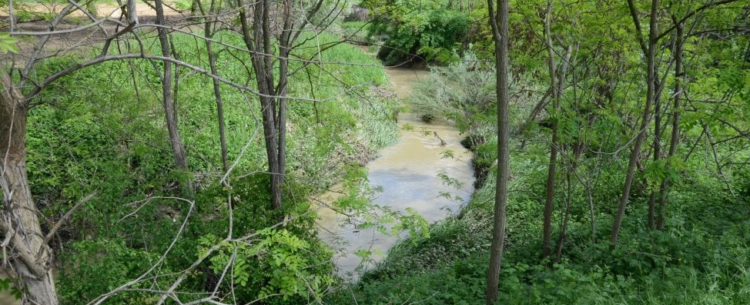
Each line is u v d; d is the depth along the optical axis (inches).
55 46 300.5
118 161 241.6
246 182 254.7
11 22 106.1
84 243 193.5
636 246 232.2
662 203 254.5
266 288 205.9
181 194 267.6
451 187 398.3
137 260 196.5
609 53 246.1
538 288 209.2
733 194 282.7
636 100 248.4
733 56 231.9
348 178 236.7
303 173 377.7
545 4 247.4
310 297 229.0
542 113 379.6
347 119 269.3
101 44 377.1
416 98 555.8
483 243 301.3
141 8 686.5
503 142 181.2
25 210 104.6
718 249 216.8
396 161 446.0
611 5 243.1
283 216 250.1
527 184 345.4
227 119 402.9
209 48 265.1
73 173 245.4
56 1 247.6
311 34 569.6
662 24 249.1
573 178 296.0
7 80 100.7
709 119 217.0
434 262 291.1
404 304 217.2
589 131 226.4
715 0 216.1
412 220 215.5
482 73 513.7
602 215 296.8
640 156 282.5
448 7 698.2
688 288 191.6
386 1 281.3
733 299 185.3
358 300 232.1
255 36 233.9
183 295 195.5
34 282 103.3
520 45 297.1
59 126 331.3
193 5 263.7
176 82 271.3
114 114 269.7
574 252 254.2
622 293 207.9
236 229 234.7
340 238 294.7
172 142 264.2
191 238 228.2
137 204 229.0
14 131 102.3
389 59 738.8
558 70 247.3
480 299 217.6
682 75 228.2
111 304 179.6
